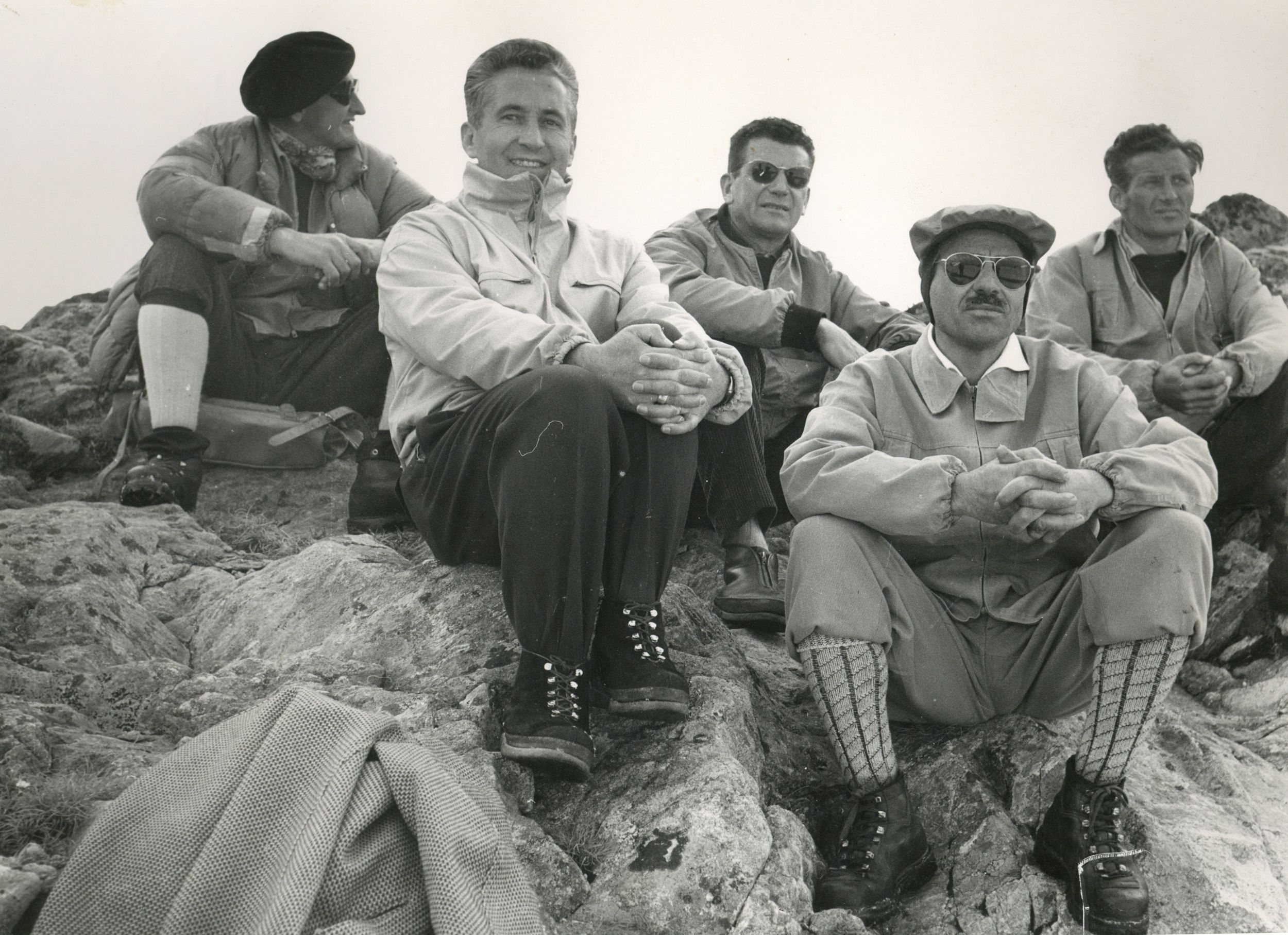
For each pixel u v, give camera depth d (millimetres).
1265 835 3500
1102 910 3006
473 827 2576
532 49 4031
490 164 3992
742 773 3094
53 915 2457
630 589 3168
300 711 2719
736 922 2805
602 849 2955
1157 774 3662
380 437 4508
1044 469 3076
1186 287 5211
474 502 3416
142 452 4934
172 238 4883
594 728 3289
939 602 3484
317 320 5062
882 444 3580
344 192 5203
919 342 3703
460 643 3502
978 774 3404
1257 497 4797
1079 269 5305
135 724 3227
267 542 4562
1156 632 3088
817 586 3193
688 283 4766
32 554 3770
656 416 3195
